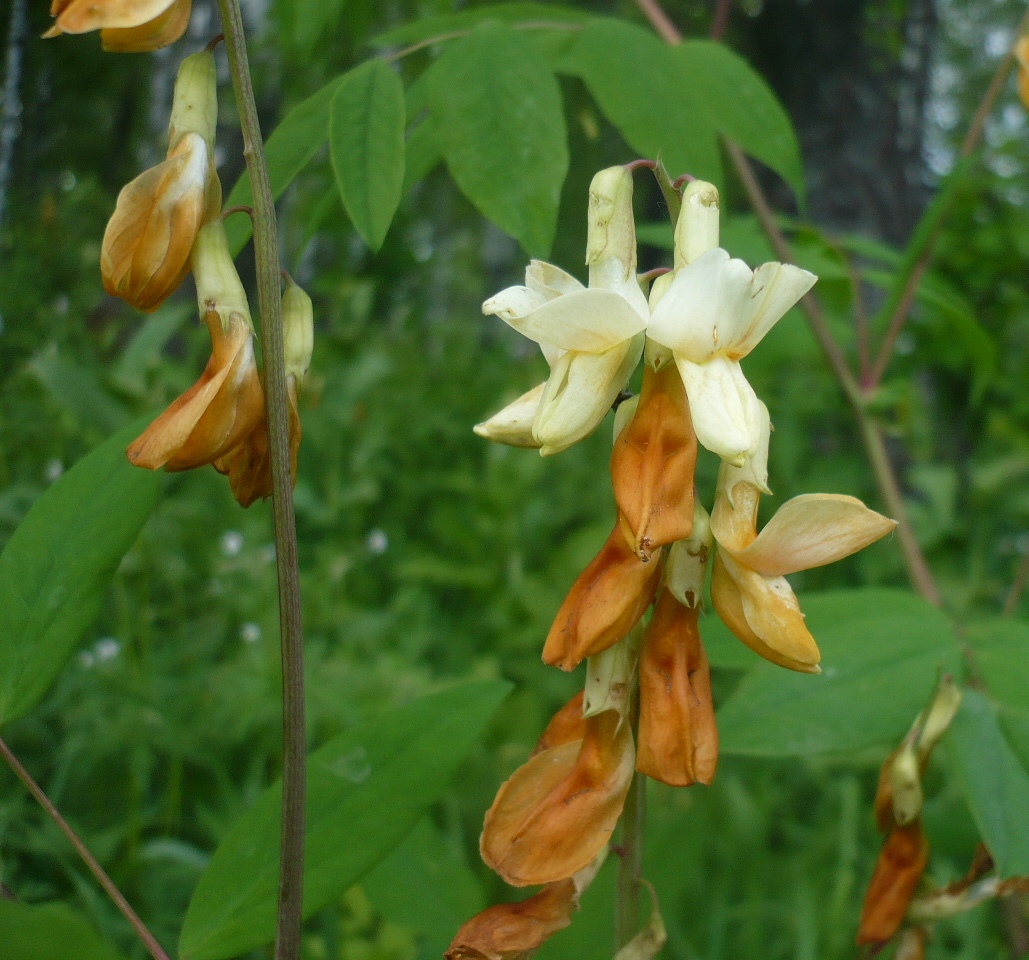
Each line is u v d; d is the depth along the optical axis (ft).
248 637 1.13
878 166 1.81
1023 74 0.76
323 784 0.43
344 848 0.42
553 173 0.45
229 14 0.37
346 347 2.11
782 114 0.57
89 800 0.89
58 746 0.88
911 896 0.49
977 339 0.78
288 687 0.38
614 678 0.40
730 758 1.00
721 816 0.86
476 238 2.90
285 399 0.38
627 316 0.35
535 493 1.68
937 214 0.74
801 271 0.35
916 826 0.49
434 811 0.92
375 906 0.56
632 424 0.37
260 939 0.41
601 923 0.56
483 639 1.38
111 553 0.43
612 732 0.40
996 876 0.49
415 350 2.24
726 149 0.77
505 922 0.41
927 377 2.02
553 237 0.45
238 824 0.43
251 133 0.37
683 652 0.39
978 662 0.50
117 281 0.37
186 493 1.31
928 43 1.95
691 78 0.57
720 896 0.82
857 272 0.86
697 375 0.35
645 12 0.71
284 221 2.15
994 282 1.69
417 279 2.97
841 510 0.35
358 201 0.43
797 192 0.57
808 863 0.87
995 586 1.36
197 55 0.38
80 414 1.00
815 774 1.01
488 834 0.40
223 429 0.37
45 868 0.77
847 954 0.79
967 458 1.95
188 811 0.95
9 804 0.70
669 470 0.36
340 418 1.69
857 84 1.81
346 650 1.15
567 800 0.40
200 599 1.14
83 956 0.37
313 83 1.15
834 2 1.82
